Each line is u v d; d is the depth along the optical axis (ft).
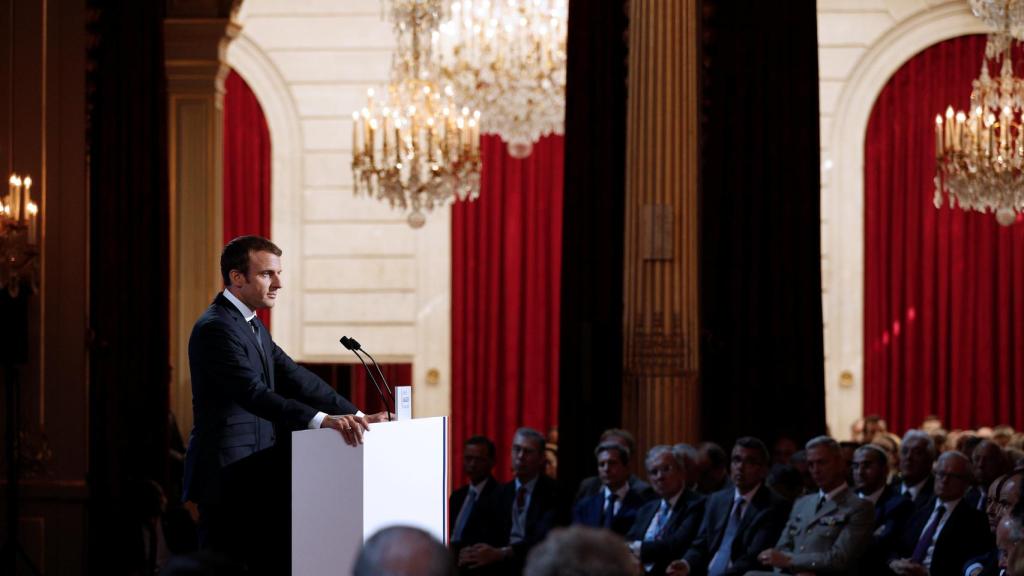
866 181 77.77
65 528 50.11
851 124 77.82
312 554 22.02
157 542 50.39
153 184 51.52
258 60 80.89
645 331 46.21
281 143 80.84
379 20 80.48
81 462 50.19
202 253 62.64
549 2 65.62
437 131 60.75
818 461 36.29
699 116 47.03
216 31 62.54
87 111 50.80
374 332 80.43
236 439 25.21
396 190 61.31
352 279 80.53
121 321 51.03
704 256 46.83
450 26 71.26
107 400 50.75
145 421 50.98
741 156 46.96
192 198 62.80
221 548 24.32
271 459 24.04
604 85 47.34
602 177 47.11
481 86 66.18
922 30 77.15
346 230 80.53
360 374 67.72
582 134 47.29
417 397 80.07
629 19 47.19
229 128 80.84
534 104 65.92
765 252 46.75
